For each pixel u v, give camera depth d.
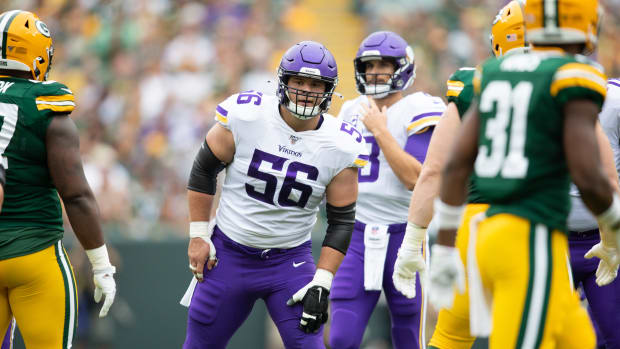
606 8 47.25
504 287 10.64
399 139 17.34
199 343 15.34
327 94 14.20
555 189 10.59
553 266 10.50
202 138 39.19
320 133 14.48
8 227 13.16
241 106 14.51
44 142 13.27
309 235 15.41
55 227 13.62
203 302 15.16
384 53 17.22
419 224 14.16
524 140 10.48
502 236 10.60
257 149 14.48
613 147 15.41
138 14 44.91
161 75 42.03
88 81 42.78
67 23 45.59
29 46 13.55
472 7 47.25
